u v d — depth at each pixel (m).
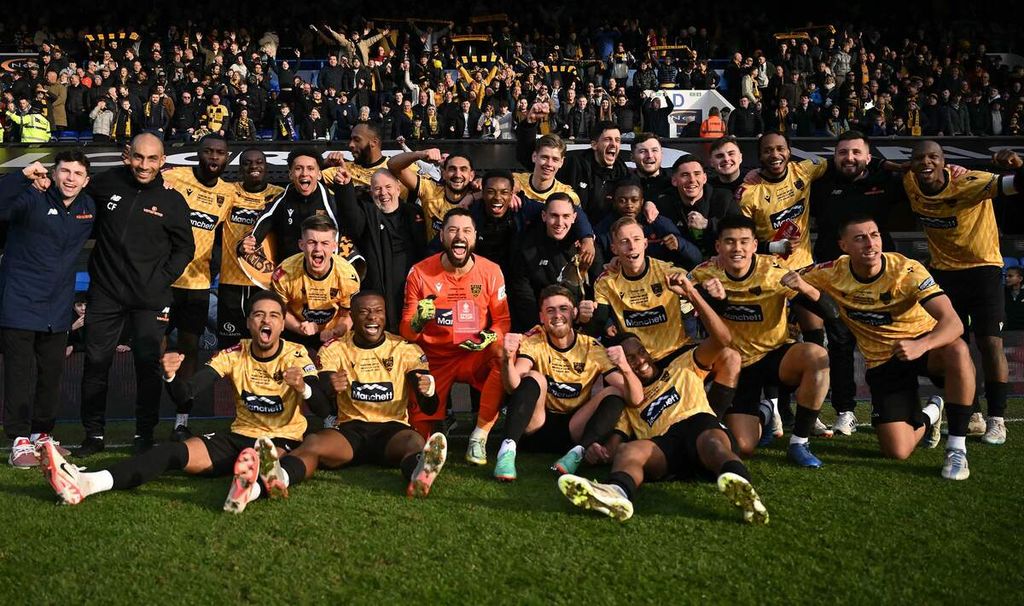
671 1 24.72
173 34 20.03
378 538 3.91
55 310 5.34
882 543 3.88
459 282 5.62
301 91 17.02
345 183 6.03
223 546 3.81
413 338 5.61
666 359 5.53
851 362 5.91
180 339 6.32
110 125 16.45
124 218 5.48
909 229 13.67
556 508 4.33
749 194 6.30
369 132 6.70
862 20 24.62
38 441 5.38
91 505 4.34
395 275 6.19
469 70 19.92
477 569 3.58
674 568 3.60
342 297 5.80
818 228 6.54
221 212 6.30
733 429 5.23
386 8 23.19
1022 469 5.10
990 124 18.97
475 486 4.71
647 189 6.64
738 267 5.24
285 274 5.76
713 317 4.80
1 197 5.30
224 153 6.20
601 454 4.94
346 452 4.96
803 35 22.00
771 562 3.67
